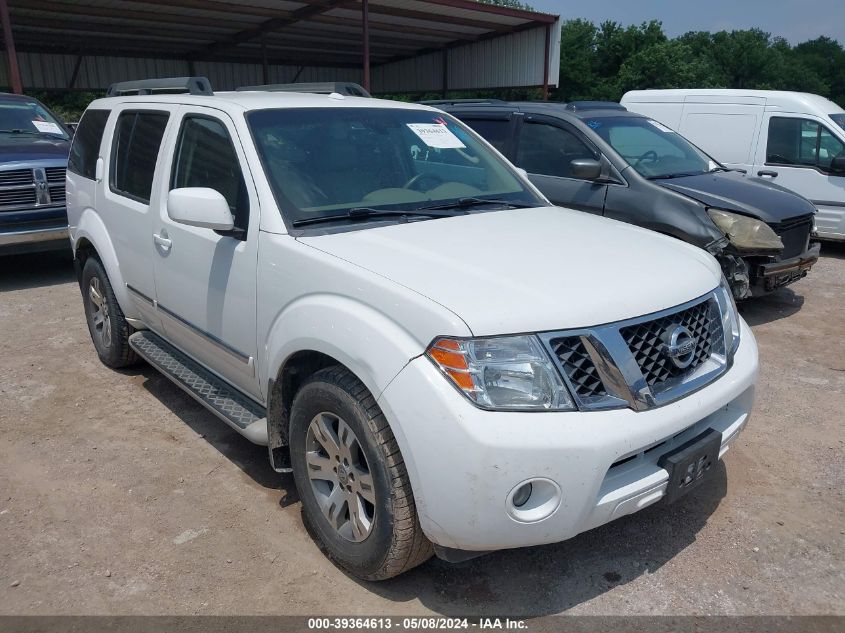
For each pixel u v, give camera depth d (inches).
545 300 99.3
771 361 217.9
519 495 94.7
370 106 157.3
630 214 243.9
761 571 118.0
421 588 113.7
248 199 130.3
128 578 115.7
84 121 211.0
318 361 119.8
